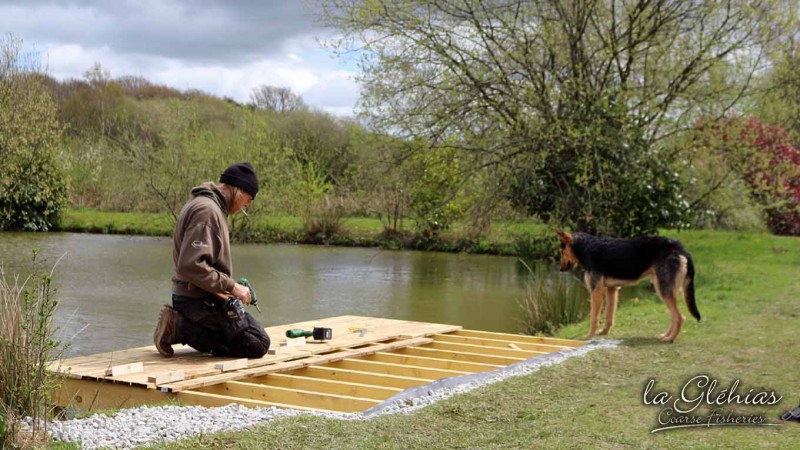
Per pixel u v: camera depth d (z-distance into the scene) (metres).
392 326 9.12
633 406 5.43
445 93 16.03
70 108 34.97
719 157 16.42
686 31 15.67
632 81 16.28
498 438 4.61
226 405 5.25
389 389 5.73
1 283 5.43
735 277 13.06
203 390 5.74
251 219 22.17
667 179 15.92
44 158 23.61
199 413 4.95
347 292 14.13
